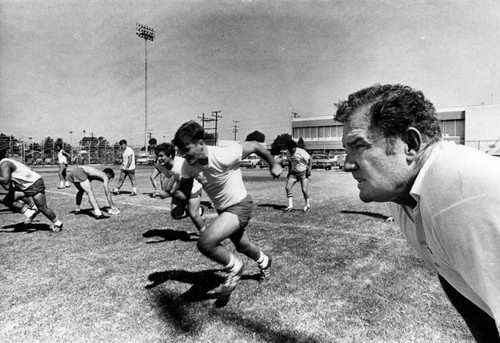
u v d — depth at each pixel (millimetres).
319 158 31078
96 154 54844
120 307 2760
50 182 15656
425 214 746
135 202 9078
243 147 2928
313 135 53969
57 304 2844
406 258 3869
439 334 2227
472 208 608
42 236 5312
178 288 3119
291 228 5617
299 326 2379
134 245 4703
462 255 651
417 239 931
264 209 7762
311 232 5297
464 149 712
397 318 2451
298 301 2783
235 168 2947
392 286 3043
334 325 2375
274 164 3131
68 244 4812
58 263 3947
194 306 2732
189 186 3316
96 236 5266
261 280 3256
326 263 3734
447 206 655
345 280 3217
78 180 6613
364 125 818
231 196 2887
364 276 3311
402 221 1020
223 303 2727
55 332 2396
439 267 912
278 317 2516
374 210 7414
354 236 5000
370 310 2588
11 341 2291
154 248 4531
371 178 836
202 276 3438
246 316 2545
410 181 811
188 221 6402
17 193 5613
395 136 785
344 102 896
